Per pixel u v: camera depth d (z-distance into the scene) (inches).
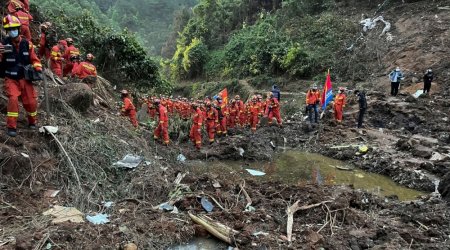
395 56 1015.0
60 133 320.2
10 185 261.4
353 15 1320.1
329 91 692.7
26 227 224.7
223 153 506.0
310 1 1483.8
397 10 1208.2
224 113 604.1
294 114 822.5
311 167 482.9
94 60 685.9
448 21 1036.5
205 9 2022.6
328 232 267.0
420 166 449.1
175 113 718.5
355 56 1123.9
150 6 4392.2
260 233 255.6
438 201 339.3
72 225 231.9
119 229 239.9
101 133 356.2
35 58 291.9
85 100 388.5
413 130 624.4
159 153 439.2
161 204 287.3
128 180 315.0
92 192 285.6
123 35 717.3
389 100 732.7
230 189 330.6
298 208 293.1
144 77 749.9
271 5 1828.2
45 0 1540.4
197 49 1764.3
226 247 245.4
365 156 507.8
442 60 895.1
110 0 4175.7
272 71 1300.4
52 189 275.6
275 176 438.6
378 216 302.2
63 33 630.5
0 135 279.7
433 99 732.7
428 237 265.3
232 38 1708.9
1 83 349.7
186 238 250.7
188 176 346.6
